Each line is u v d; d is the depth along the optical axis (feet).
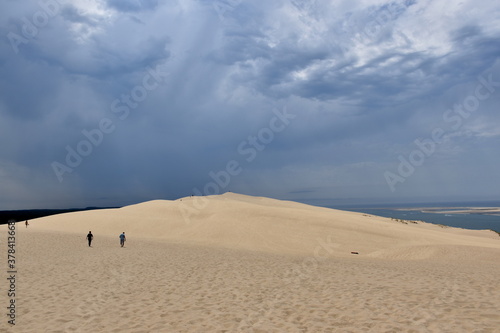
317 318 29.53
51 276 48.52
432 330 25.67
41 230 151.33
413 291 38.47
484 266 67.87
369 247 131.34
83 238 120.26
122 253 78.38
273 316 30.30
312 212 196.95
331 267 60.90
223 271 54.49
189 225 176.55
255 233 150.82
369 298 35.68
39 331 26.66
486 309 30.63
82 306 33.53
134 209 220.84
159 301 35.68
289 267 60.23
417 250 102.27
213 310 32.27
